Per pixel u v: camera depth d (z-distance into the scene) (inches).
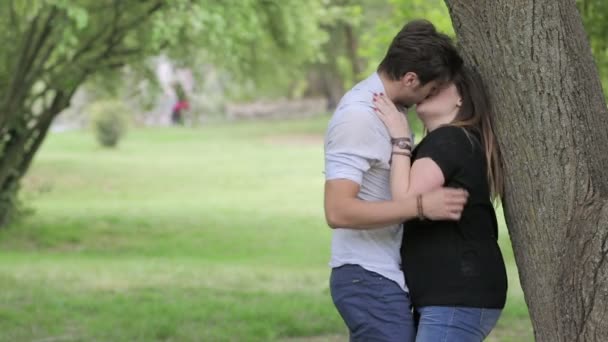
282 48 818.8
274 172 1461.6
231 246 812.0
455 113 163.8
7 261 647.8
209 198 1188.5
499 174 163.2
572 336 155.9
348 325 164.9
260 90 905.5
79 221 932.6
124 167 1487.5
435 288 157.4
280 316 379.9
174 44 735.7
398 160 159.8
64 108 813.9
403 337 160.7
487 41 162.1
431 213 153.5
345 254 163.6
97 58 725.3
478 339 159.8
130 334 349.4
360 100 161.8
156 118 2383.1
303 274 562.3
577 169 157.3
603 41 331.0
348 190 157.2
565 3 160.1
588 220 155.0
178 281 509.4
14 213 863.1
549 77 157.8
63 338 344.8
